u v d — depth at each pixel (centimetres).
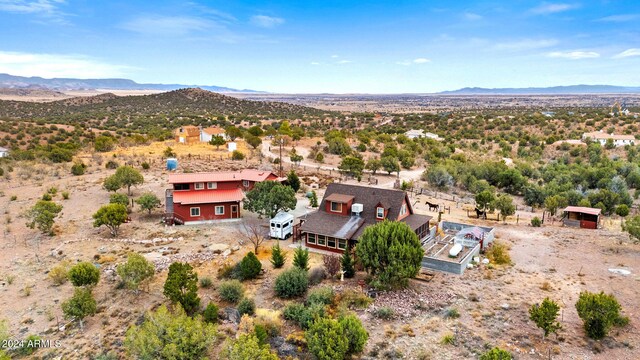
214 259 3878
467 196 7212
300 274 3203
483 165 8838
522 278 3500
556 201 5650
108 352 2550
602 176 8138
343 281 3434
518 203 7094
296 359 2456
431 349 2533
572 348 2530
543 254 4069
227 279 3462
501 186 8231
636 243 4281
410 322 2831
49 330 2803
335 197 4341
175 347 2238
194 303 2931
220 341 2625
